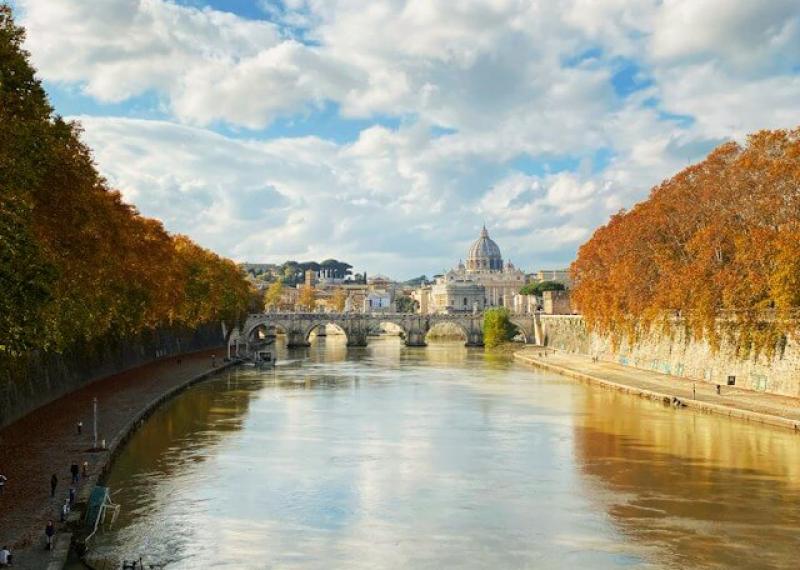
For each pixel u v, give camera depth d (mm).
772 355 105688
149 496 61656
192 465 71750
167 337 177500
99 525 53656
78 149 74062
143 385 120500
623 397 117062
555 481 66812
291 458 75062
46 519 49844
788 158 99000
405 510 58844
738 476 67562
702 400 102062
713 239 109250
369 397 119250
